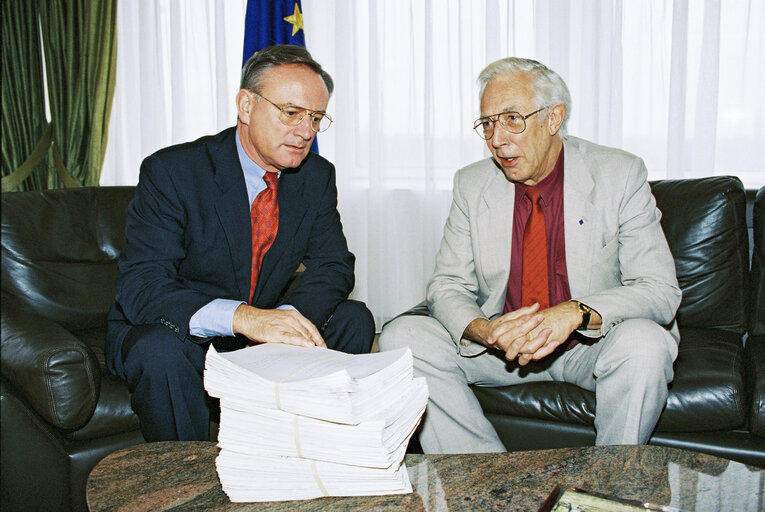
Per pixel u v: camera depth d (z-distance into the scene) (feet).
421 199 10.88
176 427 4.79
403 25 10.63
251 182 5.74
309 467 3.02
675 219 6.42
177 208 5.41
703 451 5.25
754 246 6.34
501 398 5.65
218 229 5.50
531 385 5.65
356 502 3.02
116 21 11.13
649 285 5.27
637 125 9.82
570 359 5.63
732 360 5.48
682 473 3.22
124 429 5.46
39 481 5.32
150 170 5.46
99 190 7.24
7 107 11.37
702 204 6.34
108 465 3.50
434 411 5.25
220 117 11.04
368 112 10.95
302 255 6.01
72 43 11.12
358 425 2.93
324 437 2.95
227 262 5.55
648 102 9.74
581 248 5.57
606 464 3.34
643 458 3.40
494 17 10.09
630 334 4.77
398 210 10.96
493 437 5.28
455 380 5.33
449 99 10.53
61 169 11.44
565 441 5.52
